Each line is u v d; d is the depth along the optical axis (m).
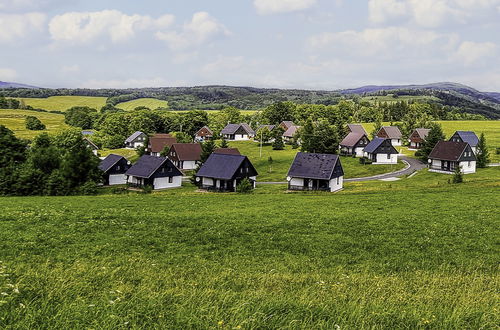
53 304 10.75
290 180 73.88
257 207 41.12
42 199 50.16
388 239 26.45
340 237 26.95
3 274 14.38
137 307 10.47
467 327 10.03
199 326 9.47
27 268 16.95
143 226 29.77
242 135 175.00
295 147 138.50
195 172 81.44
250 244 25.02
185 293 12.16
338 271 19.16
